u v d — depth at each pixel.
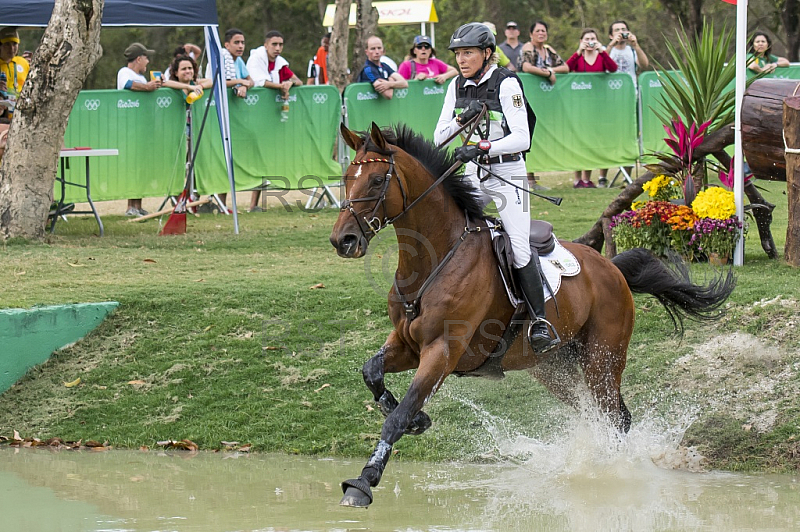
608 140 24.30
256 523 7.96
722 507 8.38
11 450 10.64
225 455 10.41
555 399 11.23
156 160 20.69
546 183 25.97
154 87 20.42
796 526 7.86
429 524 7.98
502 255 8.63
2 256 15.68
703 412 10.56
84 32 17.02
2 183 17.14
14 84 19.89
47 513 8.25
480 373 9.03
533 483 9.23
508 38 24.25
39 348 12.16
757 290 12.94
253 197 22.58
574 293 9.29
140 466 9.93
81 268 15.06
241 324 12.81
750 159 14.96
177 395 11.56
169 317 13.00
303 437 10.70
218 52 18.75
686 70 15.80
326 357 12.15
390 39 47.72
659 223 14.96
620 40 24.67
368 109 22.28
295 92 21.67
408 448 10.35
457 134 8.71
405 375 11.84
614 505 8.49
